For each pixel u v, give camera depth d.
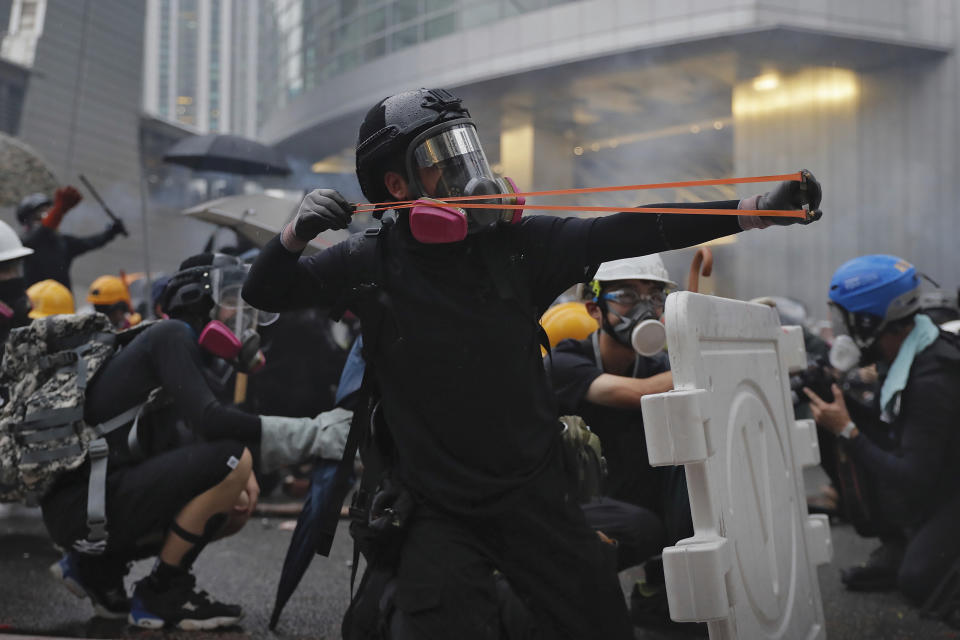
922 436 3.16
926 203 20.34
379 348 1.75
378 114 1.76
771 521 2.16
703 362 1.85
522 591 1.73
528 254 1.74
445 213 1.59
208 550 4.40
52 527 2.91
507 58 22.38
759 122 21.86
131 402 2.94
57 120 20.36
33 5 20.17
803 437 2.59
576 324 3.19
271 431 2.90
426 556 1.68
